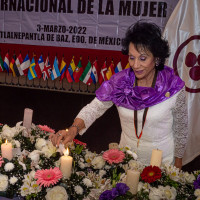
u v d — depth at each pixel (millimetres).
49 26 3434
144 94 1524
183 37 2715
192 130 2893
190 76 2773
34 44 3518
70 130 1558
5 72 3773
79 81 3627
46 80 3721
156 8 3092
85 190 1280
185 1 2678
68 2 3326
